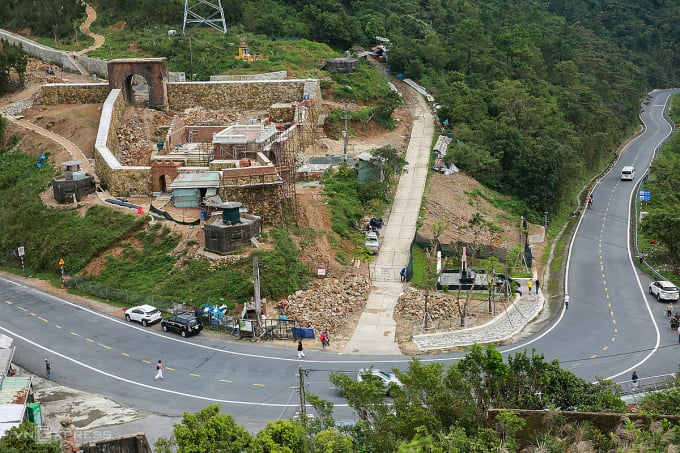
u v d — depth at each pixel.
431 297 70.75
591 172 140.75
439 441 37.28
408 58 141.00
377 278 74.50
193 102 106.62
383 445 38.16
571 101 146.75
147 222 79.19
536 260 89.12
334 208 83.62
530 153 108.88
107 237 78.06
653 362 59.47
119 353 61.28
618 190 127.62
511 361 45.38
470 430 40.03
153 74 103.25
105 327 66.19
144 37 132.88
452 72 142.00
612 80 178.50
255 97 106.94
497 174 110.56
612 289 77.81
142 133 98.12
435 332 64.50
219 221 74.12
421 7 177.75
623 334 65.56
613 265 86.38
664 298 73.38
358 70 127.75
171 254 74.88
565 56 173.00
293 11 151.25
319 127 107.12
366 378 46.56
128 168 85.38
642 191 115.81
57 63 126.69
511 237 93.19
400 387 47.16
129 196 85.69
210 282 69.81
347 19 148.62
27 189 89.31
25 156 97.00
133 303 70.69
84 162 92.69
